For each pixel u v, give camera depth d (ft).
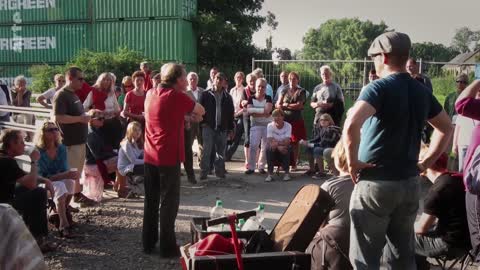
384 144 10.39
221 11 110.52
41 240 17.48
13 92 37.65
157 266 16.56
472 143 13.97
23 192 17.03
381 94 10.29
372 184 10.45
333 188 12.98
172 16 88.38
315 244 13.11
